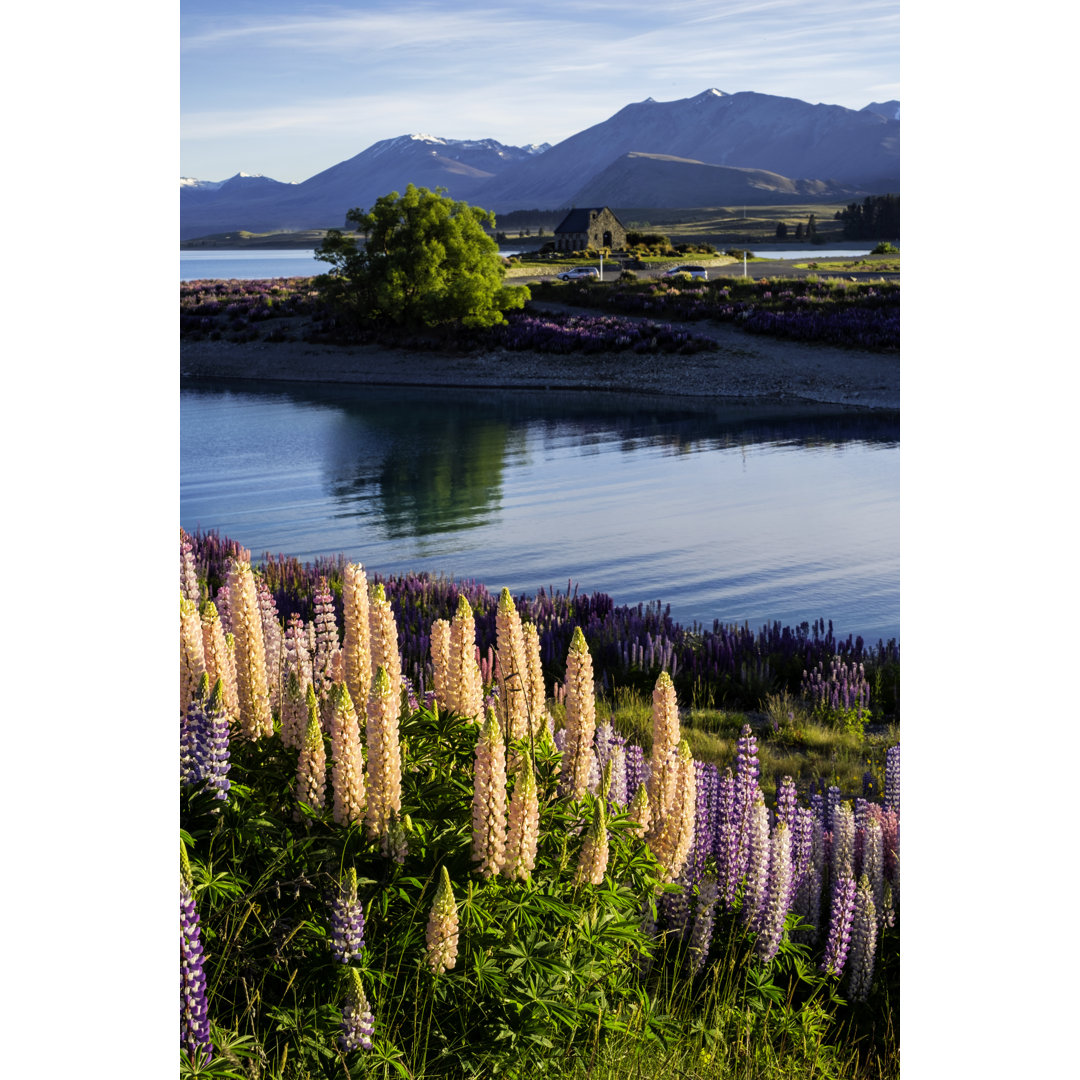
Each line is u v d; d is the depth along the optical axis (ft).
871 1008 15.23
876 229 640.17
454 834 12.00
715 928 14.83
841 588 59.62
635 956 13.47
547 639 38.42
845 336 168.86
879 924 15.94
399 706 13.15
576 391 158.30
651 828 13.80
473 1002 10.91
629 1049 11.83
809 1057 13.28
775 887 14.46
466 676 13.69
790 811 16.65
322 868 11.32
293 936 11.10
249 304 219.61
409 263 185.26
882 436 120.26
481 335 186.60
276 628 17.37
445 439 122.11
